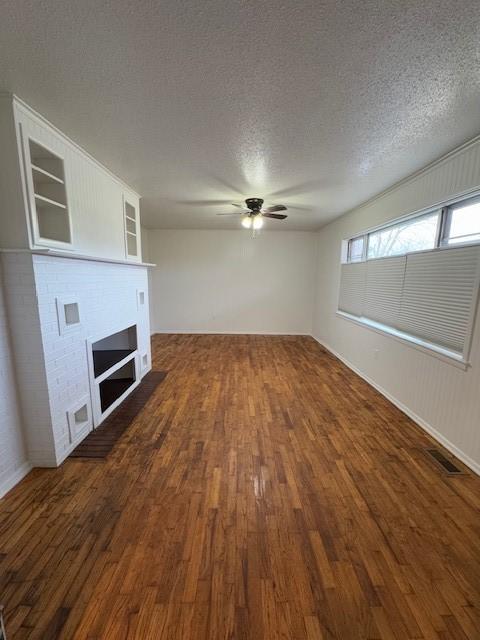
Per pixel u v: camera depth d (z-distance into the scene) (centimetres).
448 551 147
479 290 207
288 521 164
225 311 682
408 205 294
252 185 323
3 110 166
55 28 118
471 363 212
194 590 126
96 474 201
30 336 190
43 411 200
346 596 125
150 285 659
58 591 125
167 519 164
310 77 148
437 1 106
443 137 210
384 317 349
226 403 316
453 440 228
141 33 121
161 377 394
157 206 425
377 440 247
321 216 489
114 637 110
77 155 234
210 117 188
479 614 119
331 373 417
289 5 108
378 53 131
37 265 185
